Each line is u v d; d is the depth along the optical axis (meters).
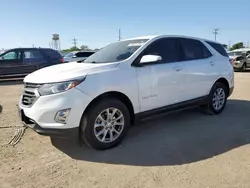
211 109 5.88
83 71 3.85
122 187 3.00
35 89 3.77
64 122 3.62
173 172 3.32
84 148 4.07
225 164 3.52
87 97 3.73
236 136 4.57
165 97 4.75
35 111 3.68
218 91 5.95
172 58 4.96
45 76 3.86
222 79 6.01
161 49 4.84
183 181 3.10
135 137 4.55
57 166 3.51
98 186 3.02
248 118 5.70
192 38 5.54
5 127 5.06
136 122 4.42
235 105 7.02
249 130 4.89
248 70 19.97
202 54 5.64
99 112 3.85
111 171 3.37
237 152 3.90
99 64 4.15
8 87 11.12
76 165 3.54
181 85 5.00
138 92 4.30
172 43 5.07
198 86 5.39
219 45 6.25
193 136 4.59
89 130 3.80
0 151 3.95
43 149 4.04
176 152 3.92
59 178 3.20
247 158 3.69
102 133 3.96
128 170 3.39
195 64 5.29
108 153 3.90
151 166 3.49
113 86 3.97
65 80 3.64
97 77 3.86
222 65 5.97
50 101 3.61
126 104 4.29
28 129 4.93
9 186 3.02
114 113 4.05
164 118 5.69
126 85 4.12
